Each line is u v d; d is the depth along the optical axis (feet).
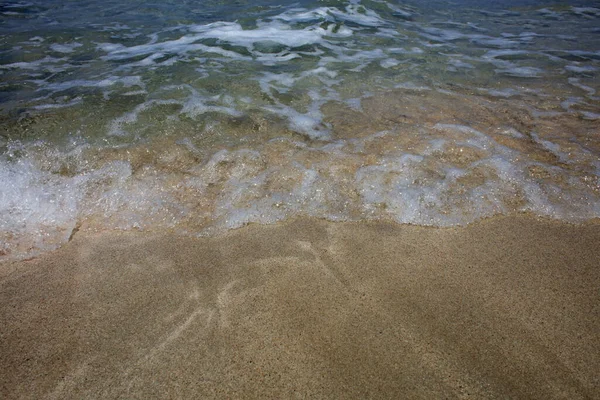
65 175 9.58
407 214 8.75
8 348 6.08
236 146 10.74
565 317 6.57
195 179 9.61
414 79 15.05
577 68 16.37
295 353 6.03
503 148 10.71
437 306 6.76
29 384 5.62
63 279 7.28
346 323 6.48
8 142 10.48
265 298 6.92
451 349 6.09
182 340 6.22
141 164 10.01
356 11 23.85
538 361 5.92
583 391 5.55
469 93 13.98
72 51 17.37
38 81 14.28
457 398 5.47
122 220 8.59
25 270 7.44
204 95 13.41
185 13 23.15
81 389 5.57
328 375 5.75
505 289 7.06
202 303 6.84
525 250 7.87
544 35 20.81
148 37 19.33
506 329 6.38
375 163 10.10
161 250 7.91
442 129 11.55
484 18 23.88
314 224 8.53
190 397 5.48
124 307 6.75
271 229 8.41
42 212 8.67
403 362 5.91
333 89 14.14
